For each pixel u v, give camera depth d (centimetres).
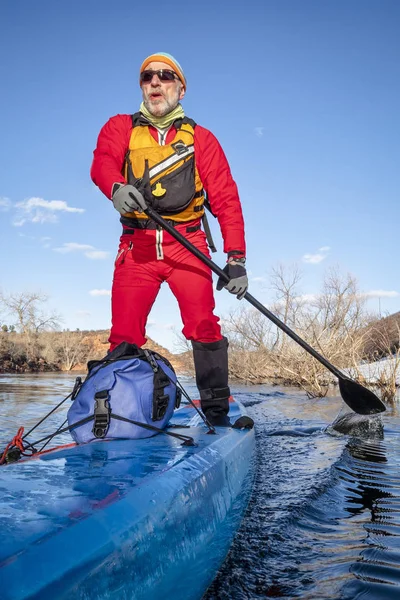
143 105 305
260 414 601
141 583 109
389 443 398
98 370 238
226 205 304
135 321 296
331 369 414
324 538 191
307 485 263
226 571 161
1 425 468
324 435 439
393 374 772
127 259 298
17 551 87
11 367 3416
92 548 98
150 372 242
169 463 169
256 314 1418
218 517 172
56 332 4097
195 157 303
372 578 155
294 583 152
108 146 297
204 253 312
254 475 281
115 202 271
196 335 306
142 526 117
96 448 199
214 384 311
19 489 125
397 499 243
